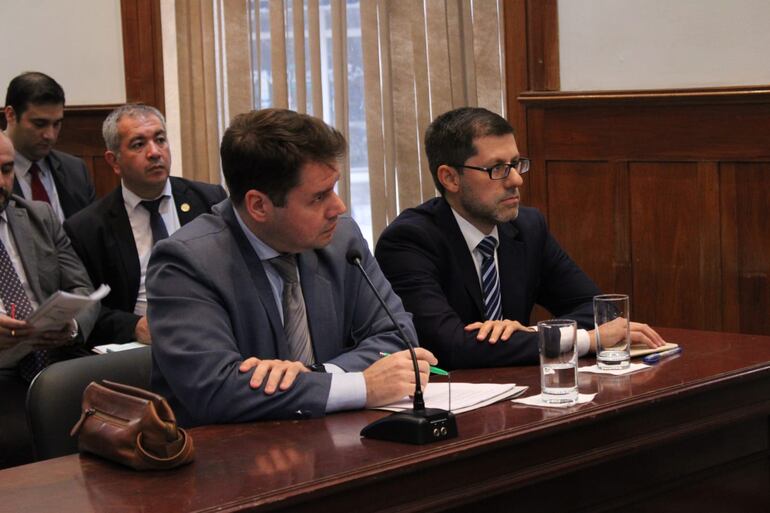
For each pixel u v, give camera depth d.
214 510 1.45
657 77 4.05
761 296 3.89
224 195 3.96
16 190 4.29
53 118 4.29
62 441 2.21
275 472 1.60
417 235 2.75
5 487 1.59
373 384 1.98
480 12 4.49
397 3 4.64
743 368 2.16
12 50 5.27
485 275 2.79
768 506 2.25
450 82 4.58
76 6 5.12
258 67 4.94
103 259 3.69
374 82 4.71
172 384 2.03
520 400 1.98
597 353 2.22
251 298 2.13
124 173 3.74
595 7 4.15
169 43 5.03
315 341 2.23
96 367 2.29
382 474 1.58
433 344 2.52
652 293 4.12
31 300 3.43
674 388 2.01
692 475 2.08
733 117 3.88
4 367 3.29
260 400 1.93
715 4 3.91
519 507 1.80
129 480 1.60
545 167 4.32
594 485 1.91
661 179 4.06
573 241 4.29
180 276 2.09
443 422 1.71
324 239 2.13
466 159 2.70
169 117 5.07
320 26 4.84
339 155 2.10
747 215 3.89
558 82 4.27
